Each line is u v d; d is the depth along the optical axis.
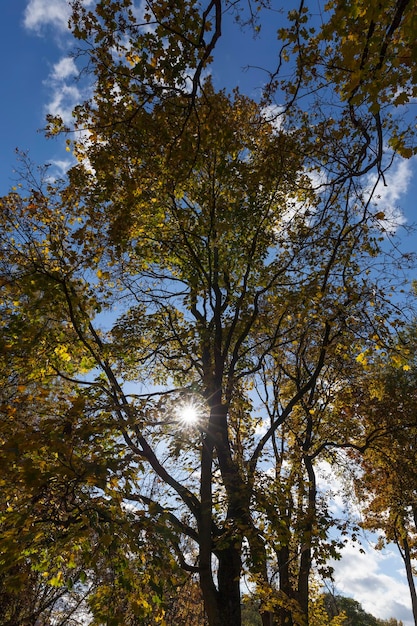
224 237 10.09
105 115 7.70
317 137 8.25
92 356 9.59
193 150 8.01
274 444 15.18
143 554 4.93
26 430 4.86
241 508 8.58
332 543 9.44
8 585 4.25
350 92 4.43
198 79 5.78
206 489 9.16
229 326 11.99
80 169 9.66
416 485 14.67
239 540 8.34
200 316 12.59
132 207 8.98
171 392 7.76
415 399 14.38
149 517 5.23
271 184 9.54
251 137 10.48
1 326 6.92
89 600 5.08
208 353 11.48
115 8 6.34
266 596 9.26
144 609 4.89
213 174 9.80
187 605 16.61
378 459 15.07
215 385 9.99
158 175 8.78
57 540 4.84
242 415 12.70
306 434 14.27
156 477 9.11
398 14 3.75
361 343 10.00
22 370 7.64
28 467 4.36
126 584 4.64
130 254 11.69
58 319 8.50
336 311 9.93
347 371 13.61
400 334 10.14
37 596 10.81
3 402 6.44
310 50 5.58
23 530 4.56
